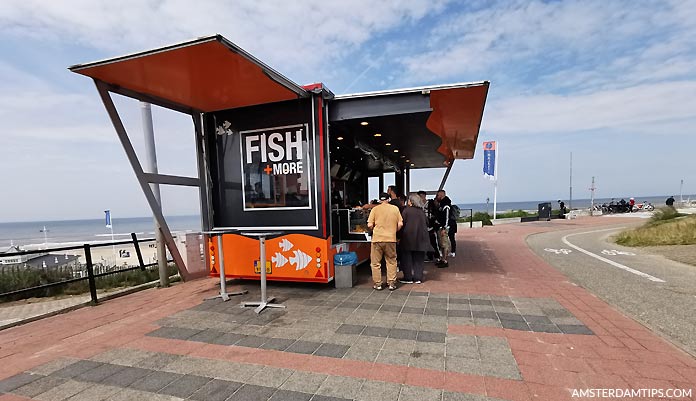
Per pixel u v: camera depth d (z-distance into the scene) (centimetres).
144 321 399
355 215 641
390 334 337
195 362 289
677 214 1323
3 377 272
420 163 1188
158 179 547
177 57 361
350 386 244
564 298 452
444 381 248
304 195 527
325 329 355
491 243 1087
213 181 590
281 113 541
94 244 505
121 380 263
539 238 1233
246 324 379
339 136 695
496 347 302
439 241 703
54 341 344
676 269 646
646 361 272
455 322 366
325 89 509
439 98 497
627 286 515
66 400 238
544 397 225
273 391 241
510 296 464
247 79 429
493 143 2214
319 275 512
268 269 541
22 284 569
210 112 588
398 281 567
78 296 563
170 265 767
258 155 559
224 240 569
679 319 369
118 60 367
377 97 510
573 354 286
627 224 1842
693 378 246
